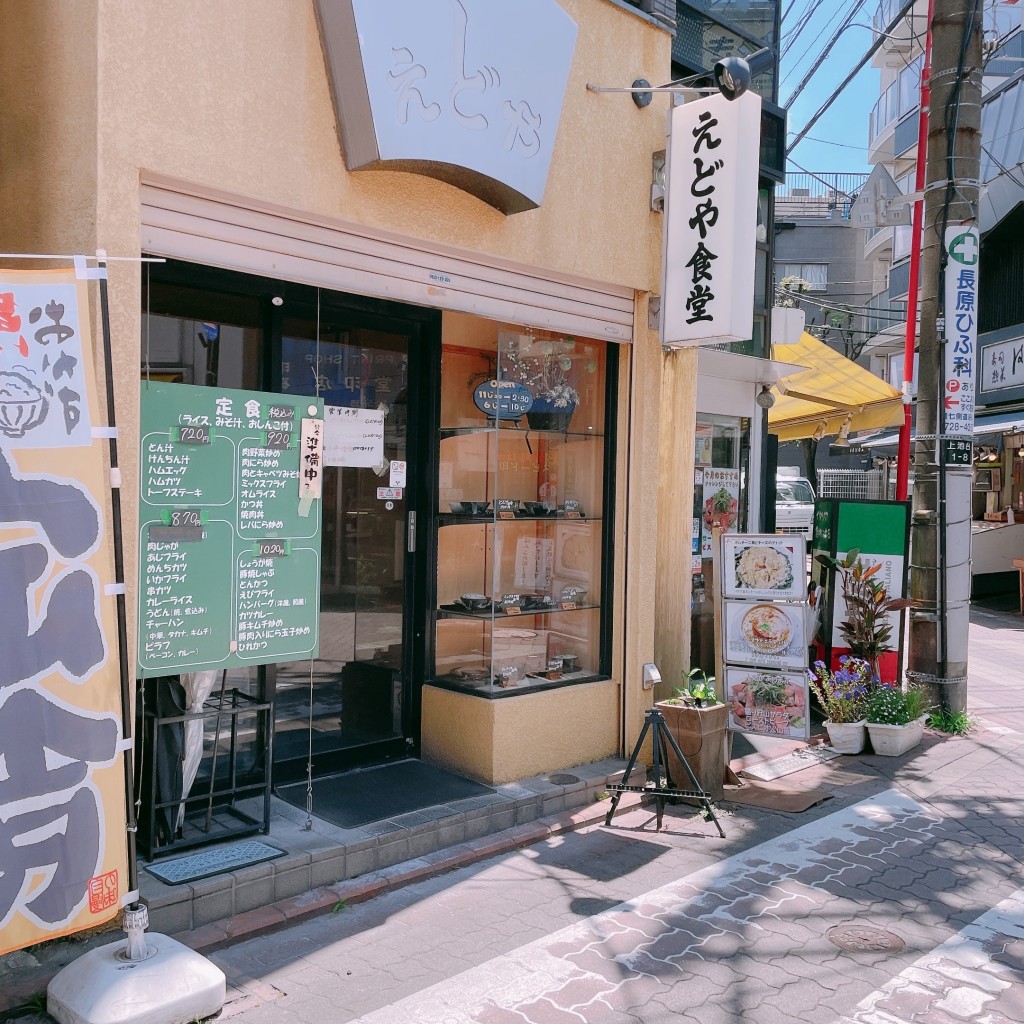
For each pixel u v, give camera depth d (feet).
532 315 18.26
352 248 15.12
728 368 25.66
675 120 19.17
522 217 17.42
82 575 10.30
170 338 14.90
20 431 9.87
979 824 18.07
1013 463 60.44
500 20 15.34
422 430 19.39
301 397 14.29
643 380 20.18
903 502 25.84
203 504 13.29
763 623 21.35
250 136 13.37
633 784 18.97
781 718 21.13
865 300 101.30
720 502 27.14
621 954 12.51
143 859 13.48
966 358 26.00
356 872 14.40
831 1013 11.19
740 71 17.19
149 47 12.24
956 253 25.81
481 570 18.86
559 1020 10.89
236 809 15.16
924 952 12.78
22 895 10.03
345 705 18.33
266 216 13.98
